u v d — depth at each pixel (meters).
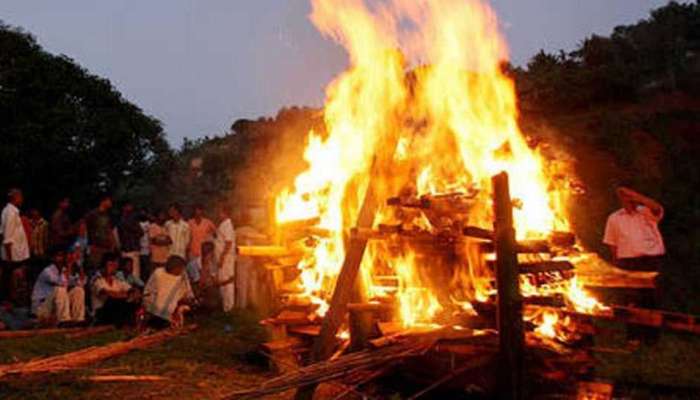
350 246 6.27
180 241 12.97
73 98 19.75
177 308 10.10
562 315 6.25
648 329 8.22
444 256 6.70
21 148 17.50
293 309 7.20
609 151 17.53
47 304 10.55
